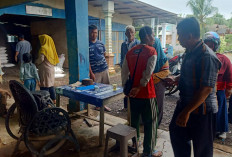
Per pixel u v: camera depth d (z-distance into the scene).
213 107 1.77
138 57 2.29
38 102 2.68
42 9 7.12
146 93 2.35
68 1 3.53
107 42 8.94
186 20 1.74
